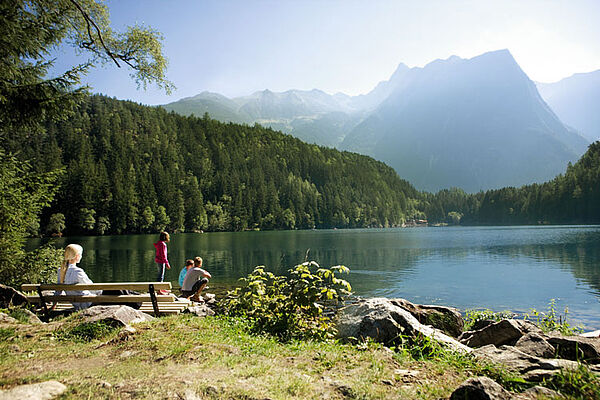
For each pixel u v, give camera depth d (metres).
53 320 7.03
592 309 14.45
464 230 118.81
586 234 72.00
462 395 3.29
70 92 9.99
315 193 173.88
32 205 11.74
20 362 4.18
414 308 8.04
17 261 11.65
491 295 17.56
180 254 40.44
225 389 3.43
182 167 162.00
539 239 60.66
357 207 178.00
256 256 38.06
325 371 4.16
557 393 3.48
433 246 51.50
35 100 9.55
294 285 6.58
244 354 4.70
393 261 33.09
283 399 3.29
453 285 20.38
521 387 3.73
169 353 4.57
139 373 3.85
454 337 7.65
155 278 21.86
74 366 4.08
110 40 12.90
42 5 9.76
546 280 21.77
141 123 191.12
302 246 53.72
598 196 128.50
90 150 141.75
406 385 3.78
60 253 12.98
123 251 44.28
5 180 11.36
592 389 3.49
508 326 6.49
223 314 8.03
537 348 5.23
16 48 8.89
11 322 6.15
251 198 145.00
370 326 5.93
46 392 3.07
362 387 3.63
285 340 5.86
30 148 115.00
